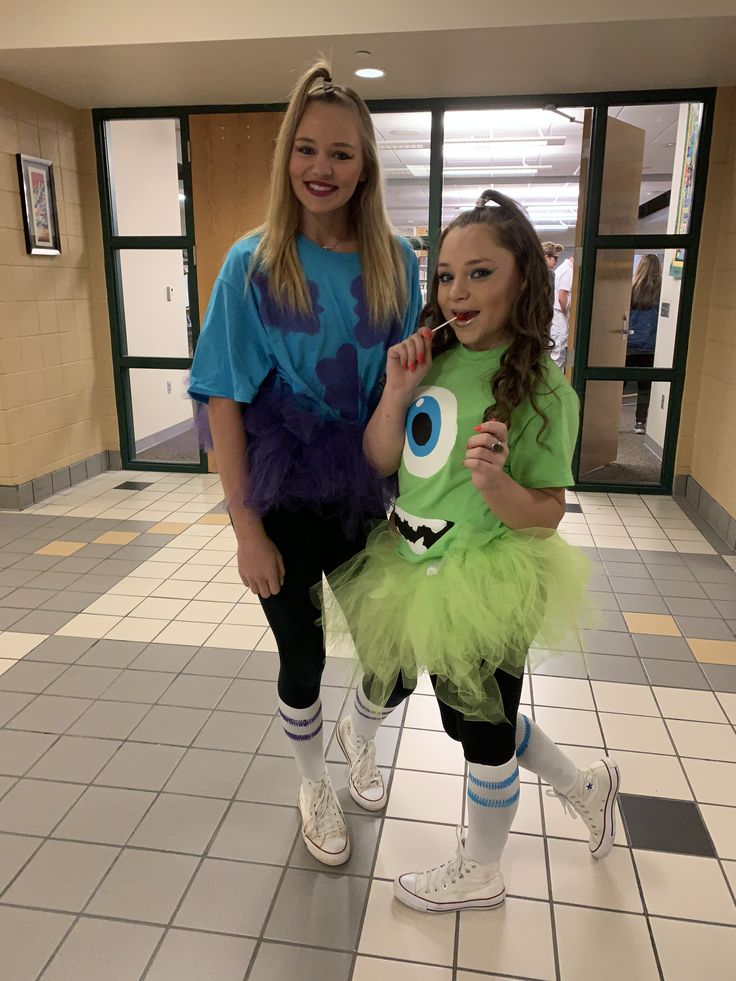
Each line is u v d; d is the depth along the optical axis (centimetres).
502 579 121
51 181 413
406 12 304
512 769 134
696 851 161
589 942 139
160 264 568
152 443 572
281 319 131
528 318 120
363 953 136
